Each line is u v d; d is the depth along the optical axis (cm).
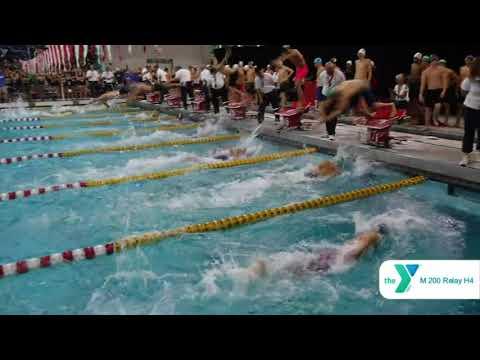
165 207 501
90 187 584
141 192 558
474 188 503
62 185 579
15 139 960
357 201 509
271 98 979
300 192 542
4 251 399
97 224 456
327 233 423
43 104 1741
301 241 407
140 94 1755
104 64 2061
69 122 1305
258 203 506
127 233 432
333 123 738
